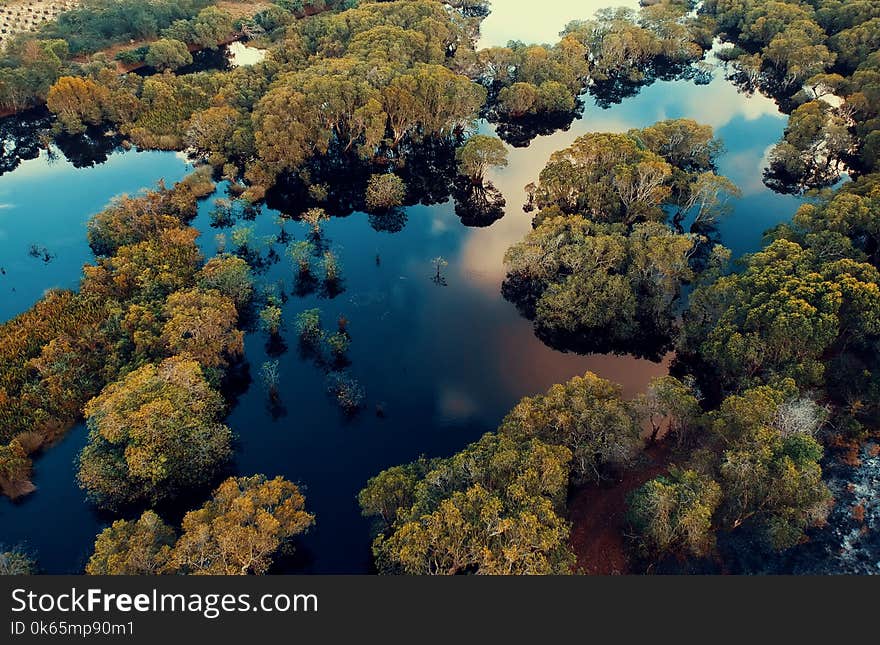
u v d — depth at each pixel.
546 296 100.62
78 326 93.25
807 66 166.88
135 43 195.12
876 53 156.38
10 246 119.81
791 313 76.06
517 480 61.91
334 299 108.75
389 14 189.88
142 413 70.81
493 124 165.50
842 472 74.12
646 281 102.00
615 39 179.62
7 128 159.12
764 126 161.38
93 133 156.88
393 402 90.25
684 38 192.00
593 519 71.75
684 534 63.50
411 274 115.19
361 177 142.12
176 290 99.94
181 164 146.00
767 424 68.38
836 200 99.25
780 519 62.53
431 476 63.34
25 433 79.31
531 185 130.25
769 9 191.75
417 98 140.38
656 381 74.62
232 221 126.75
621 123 164.00
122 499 72.88
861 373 79.81
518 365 96.12
